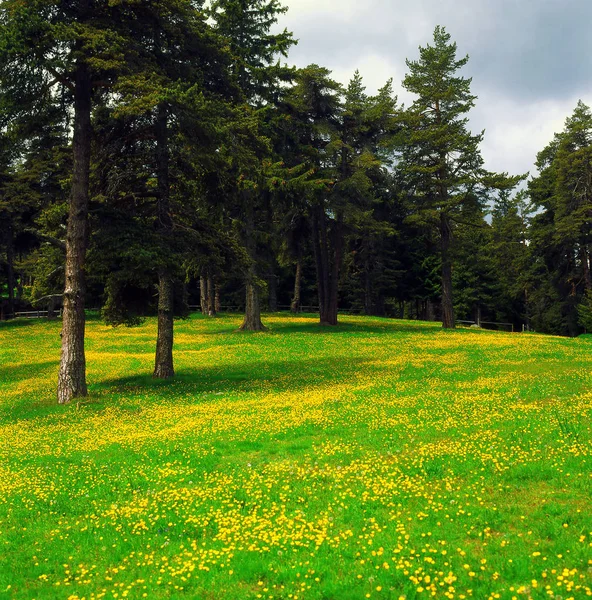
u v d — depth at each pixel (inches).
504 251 3031.5
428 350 1237.1
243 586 263.9
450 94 1777.8
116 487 422.9
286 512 346.6
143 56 807.1
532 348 1228.5
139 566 294.0
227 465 454.6
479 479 372.2
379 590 239.9
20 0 717.3
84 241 818.2
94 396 806.5
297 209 1727.4
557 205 2124.8
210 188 948.0
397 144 1770.4
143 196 912.3
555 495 333.1
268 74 1467.8
